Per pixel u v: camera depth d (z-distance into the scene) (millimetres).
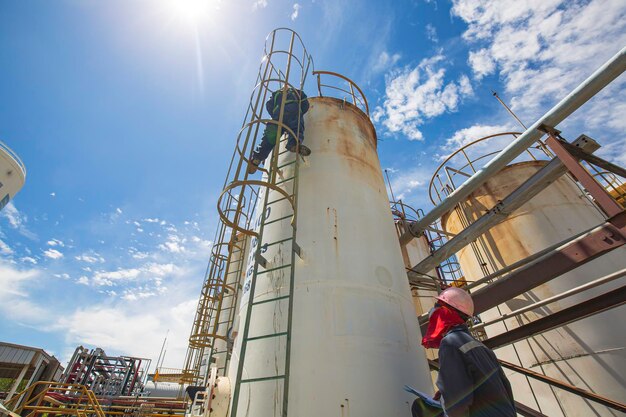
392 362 4164
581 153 5703
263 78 7004
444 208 10172
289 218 5578
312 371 3943
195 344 10828
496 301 6062
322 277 4746
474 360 2438
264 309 4711
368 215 5777
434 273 15562
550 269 5340
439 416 2881
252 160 6828
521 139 7867
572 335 7312
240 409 4027
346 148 6828
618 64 5996
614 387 6434
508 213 8359
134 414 15719
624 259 7473
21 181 13945
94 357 21922
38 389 17453
